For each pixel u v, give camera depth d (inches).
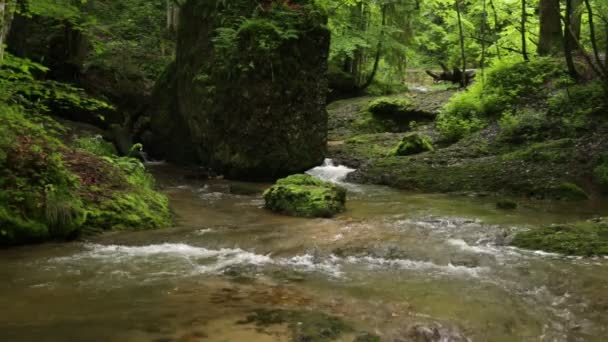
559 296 217.6
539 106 625.6
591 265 248.8
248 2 559.2
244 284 229.1
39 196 305.6
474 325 189.2
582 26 751.1
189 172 593.6
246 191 484.7
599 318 196.4
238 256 276.7
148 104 690.2
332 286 227.5
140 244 297.6
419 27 1360.7
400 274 245.9
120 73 839.1
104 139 644.1
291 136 556.7
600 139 514.6
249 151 545.6
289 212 390.0
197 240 304.0
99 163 392.8
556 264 251.1
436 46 1318.9
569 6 602.5
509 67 708.0
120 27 931.3
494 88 701.9
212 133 561.0
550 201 438.0
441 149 620.4
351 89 1124.5
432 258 267.3
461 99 731.4
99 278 234.1
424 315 195.8
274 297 211.9
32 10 545.3
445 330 183.6
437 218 368.5
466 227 331.6
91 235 315.0
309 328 179.2
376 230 322.0
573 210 399.2
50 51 763.4
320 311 196.5
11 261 260.4
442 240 295.4
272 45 525.3
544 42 734.5
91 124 726.5
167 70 673.6
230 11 560.1
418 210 405.4
